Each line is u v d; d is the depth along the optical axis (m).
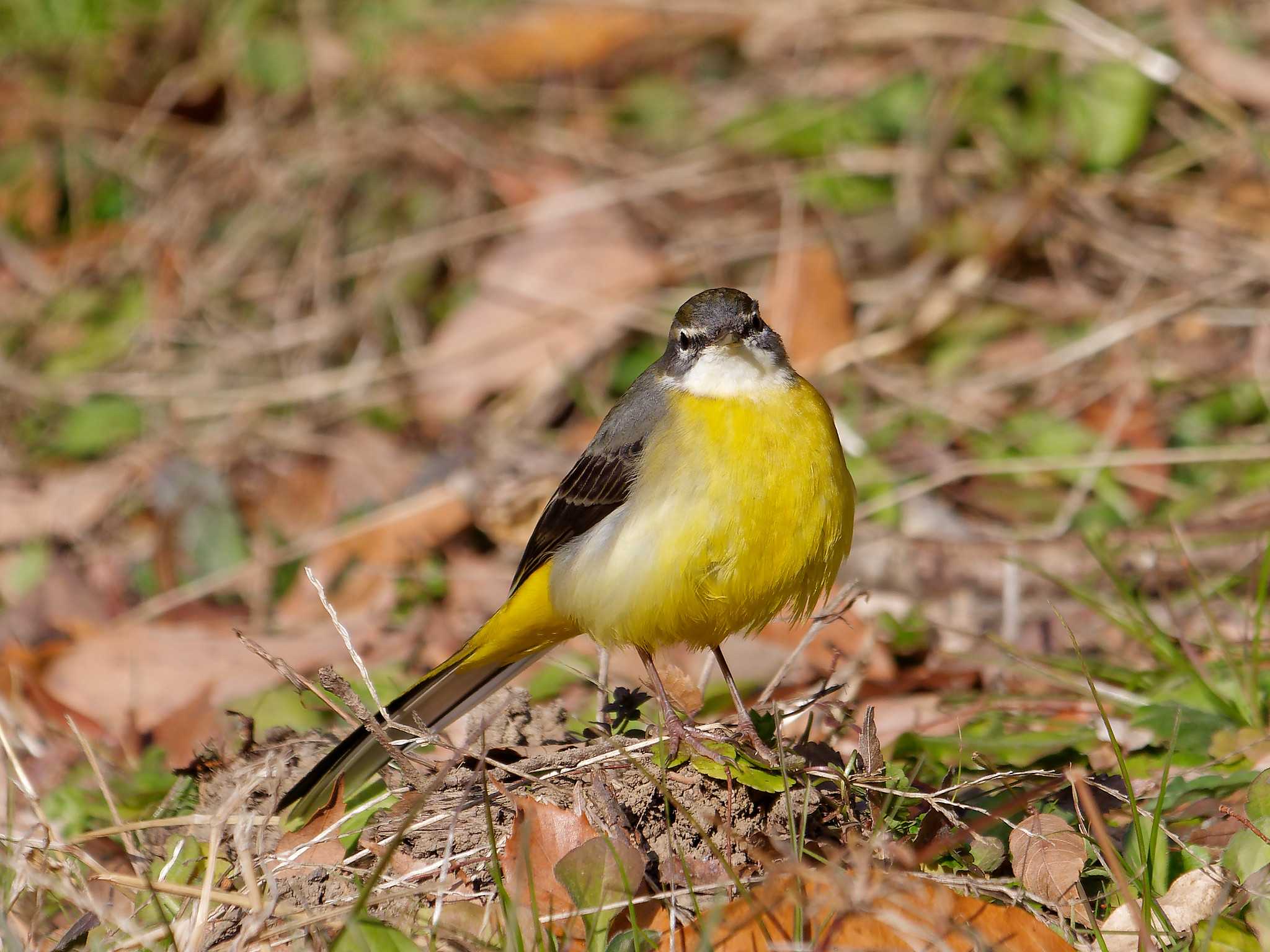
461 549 12.93
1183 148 15.34
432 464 13.84
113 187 17.62
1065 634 10.48
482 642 8.73
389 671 10.40
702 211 16.03
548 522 8.76
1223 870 6.59
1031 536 11.91
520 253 15.68
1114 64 15.34
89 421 15.41
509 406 14.82
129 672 10.82
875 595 11.45
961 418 13.66
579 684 10.14
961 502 12.77
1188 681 8.78
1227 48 15.32
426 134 16.97
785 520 7.94
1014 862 6.60
